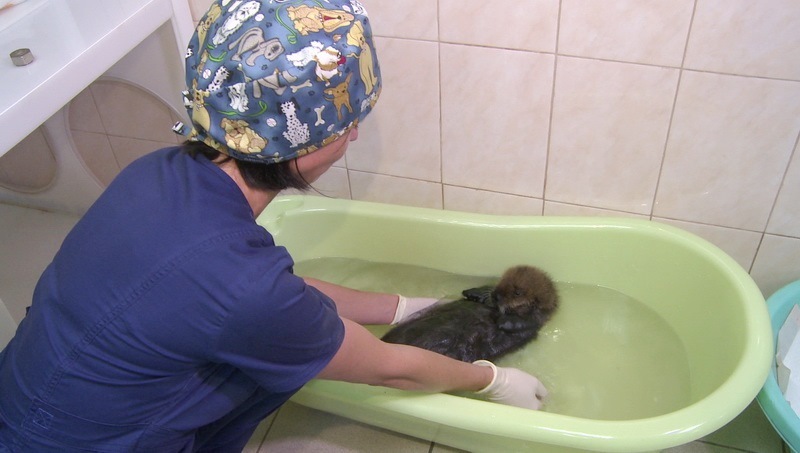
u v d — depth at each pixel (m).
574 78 1.35
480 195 1.63
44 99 1.07
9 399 0.83
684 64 1.26
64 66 1.10
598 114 1.38
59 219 2.01
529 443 1.21
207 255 0.77
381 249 1.66
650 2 1.20
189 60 0.85
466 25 1.34
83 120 1.78
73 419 0.81
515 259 1.58
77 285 0.79
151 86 1.60
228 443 1.12
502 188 1.59
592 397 1.39
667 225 1.43
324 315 0.85
